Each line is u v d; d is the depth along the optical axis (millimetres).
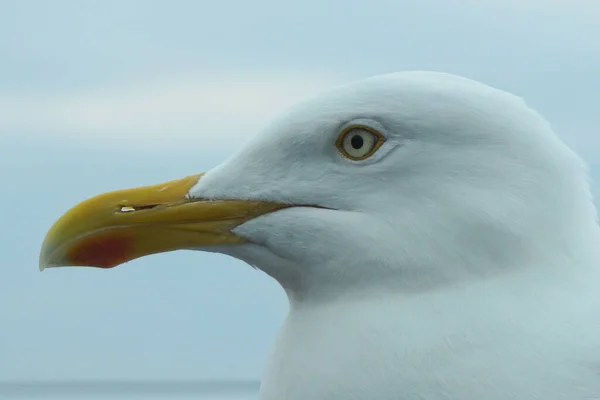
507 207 1440
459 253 1441
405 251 1444
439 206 1443
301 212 1458
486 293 1437
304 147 1460
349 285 1452
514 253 1440
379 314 1441
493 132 1445
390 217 1447
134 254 1479
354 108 1454
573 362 1423
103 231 1477
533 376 1422
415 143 1447
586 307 1433
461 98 1447
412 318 1438
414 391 1430
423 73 1459
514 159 1444
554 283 1438
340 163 1455
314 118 1458
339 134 1455
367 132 1453
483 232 1440
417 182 1445
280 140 1463
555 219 1443
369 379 1435
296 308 1469
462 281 1440
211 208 1471
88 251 1479
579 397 1419
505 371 1424
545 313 1432
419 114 1447
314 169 1459
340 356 1440
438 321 1436
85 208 1479
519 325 1430
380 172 1449
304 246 1458
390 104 1450
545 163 1445
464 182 1443
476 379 1426
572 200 1450
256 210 1468
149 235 1476
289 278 1468
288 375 1453
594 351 1424
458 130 1445
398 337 1436
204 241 1473
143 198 1478
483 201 1440
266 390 1465
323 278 1457
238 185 1469
